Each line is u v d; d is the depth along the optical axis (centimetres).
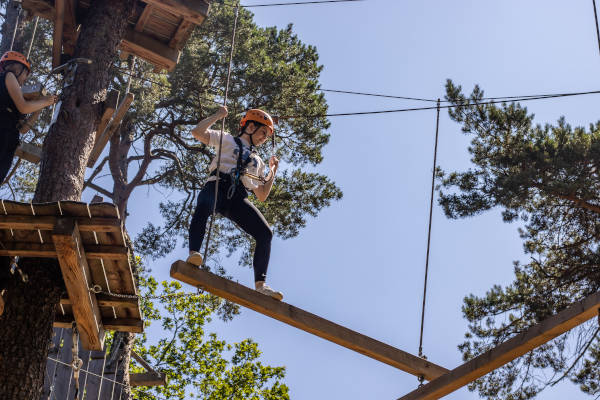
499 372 1288
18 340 686
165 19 920
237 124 1422
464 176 1315
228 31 1465
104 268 655
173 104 1463
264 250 531
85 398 1085
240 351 1991
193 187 1523
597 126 1320
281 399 1917
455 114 1352
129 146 1595
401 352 539
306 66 1543
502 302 1272
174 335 2025
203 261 475
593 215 1273
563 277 1268
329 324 514
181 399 1948
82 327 697
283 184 1444
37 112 709
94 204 588
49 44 1372
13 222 591
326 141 1488
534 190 1272
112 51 834
